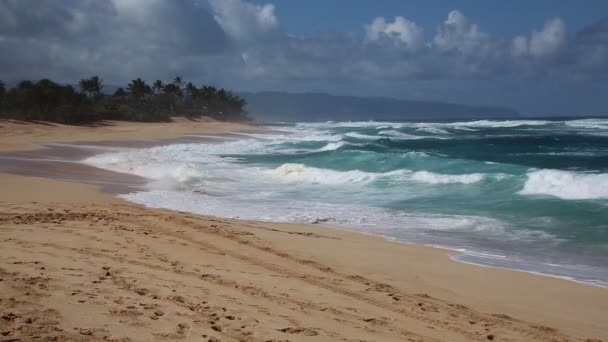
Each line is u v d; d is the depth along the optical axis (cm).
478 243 1097
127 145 3850
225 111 11956
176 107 10350
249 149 3647
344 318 582
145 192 1716
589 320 662
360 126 8631
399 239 1132
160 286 614
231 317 521
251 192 1795
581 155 3084
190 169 2291
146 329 451
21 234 891
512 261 951
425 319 618
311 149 3619
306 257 891
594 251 1022
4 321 429
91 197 1535
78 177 2016
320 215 1400
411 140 4659
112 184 1858
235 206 1521
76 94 7000
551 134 5378
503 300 729
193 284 648
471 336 570
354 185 1927
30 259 684
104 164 2462
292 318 551
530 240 1116
